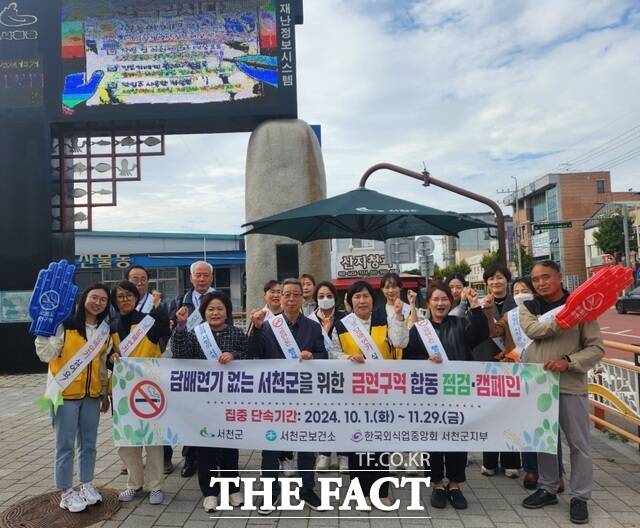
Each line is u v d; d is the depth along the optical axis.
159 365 4.30
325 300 5.21
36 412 7.88
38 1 10.87
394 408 4.18
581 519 3.88
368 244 26.47
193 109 10.56
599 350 3.98
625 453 5.40
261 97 10.51
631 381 5.33
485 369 4.15
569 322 3.91
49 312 3.97
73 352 4.12
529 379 4.11
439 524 3.94
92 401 4.29
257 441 4.21
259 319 4.38
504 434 4.12
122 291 4.40
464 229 7.15
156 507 4.32
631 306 24.98
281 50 10.55
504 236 8.74
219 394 4.26
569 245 55.50
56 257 11.32
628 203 45.81
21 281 10.84
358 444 4.18
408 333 4.40
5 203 10.90
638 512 4.05
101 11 10.71
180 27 10.63
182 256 31.33
